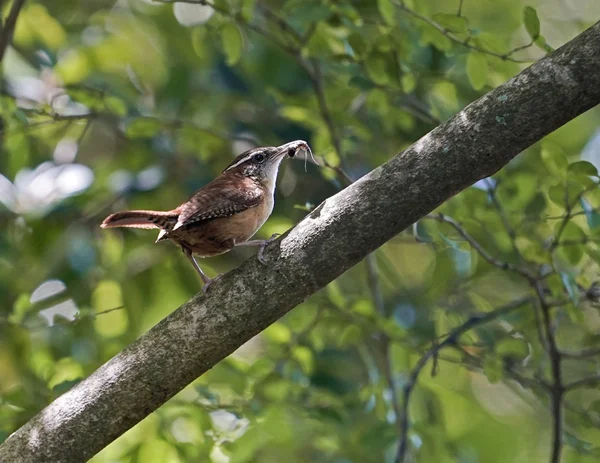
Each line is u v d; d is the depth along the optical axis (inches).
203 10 604.4
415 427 451.5
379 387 455.8
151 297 541.6
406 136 548.4
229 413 421.7
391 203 276.4
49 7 606.2
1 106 425.7
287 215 564.1
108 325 543.8
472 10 626.5
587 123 646.5
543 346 419.5
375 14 492.1
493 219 441.1
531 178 456.8
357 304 457.4
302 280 282.0
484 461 591.5
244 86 581.9
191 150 549.0
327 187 574.9
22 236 514.9
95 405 286.0
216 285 288.5
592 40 266.5
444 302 522.0
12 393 409.7
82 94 459.8
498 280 591.5
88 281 521.0
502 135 271.1
